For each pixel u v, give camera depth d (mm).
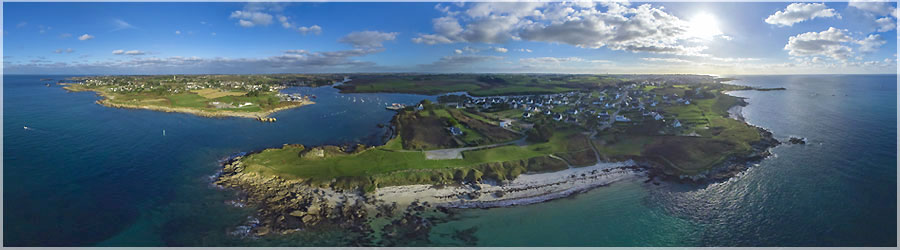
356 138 104500
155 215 55031
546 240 51438
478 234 52719
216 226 52562
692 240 51344
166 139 97625
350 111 158250
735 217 56938
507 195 64375
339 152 82812
